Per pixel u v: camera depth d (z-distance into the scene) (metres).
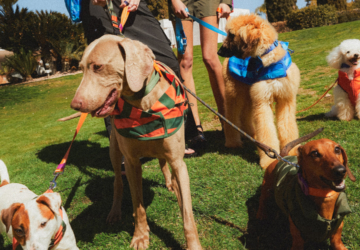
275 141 3.76
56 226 2.37
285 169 2.55
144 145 2.32
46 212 2.28
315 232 2.15
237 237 2.62
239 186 3.37
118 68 2.02
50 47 22.00
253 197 3.16
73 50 22.19
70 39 21.84
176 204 3.22
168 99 2.26
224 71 4.42
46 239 2.27
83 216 3.32
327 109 5.82
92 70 1.98
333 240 2.26
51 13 21.53
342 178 2.00
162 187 3.67
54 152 5.95
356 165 3.35
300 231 2.25
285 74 3.70
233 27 3.82
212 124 6.13
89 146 6.02
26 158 5.89
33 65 21.42
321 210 2.14
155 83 2.21
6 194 2.89
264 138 3.75
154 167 4.34
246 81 4.00
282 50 3.73
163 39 3.57
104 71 1.99
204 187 3.47
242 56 3.88
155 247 2.60
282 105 3.91
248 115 4.52
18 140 7.91
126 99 2.21
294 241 2.29
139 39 3.41
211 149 4.62
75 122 9.34
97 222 3.12
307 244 2.45
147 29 3.46
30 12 21.19
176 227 2.83
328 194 2.09
